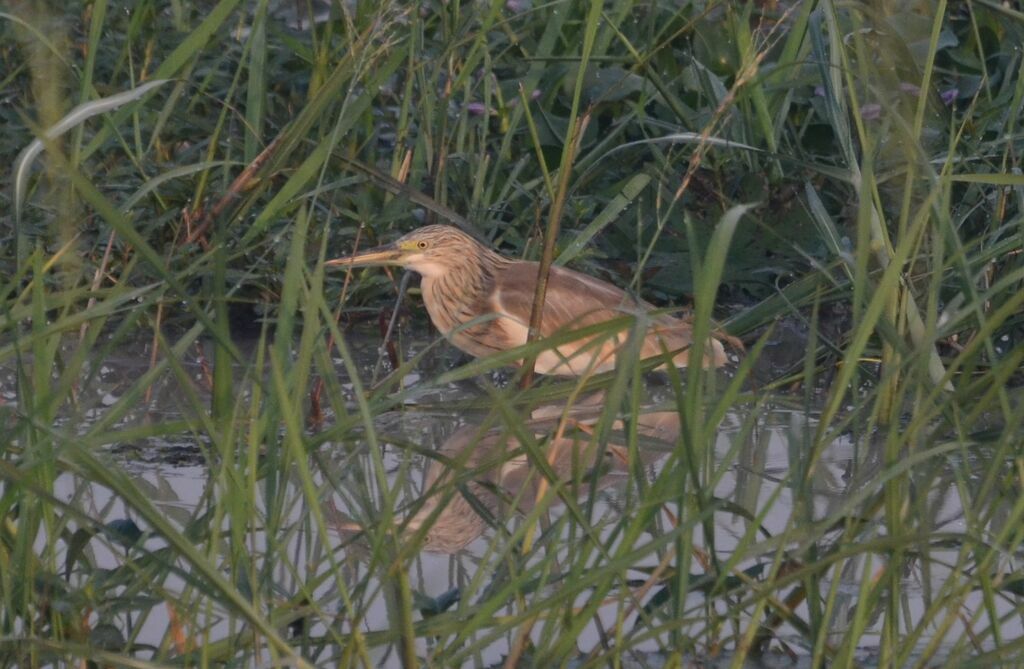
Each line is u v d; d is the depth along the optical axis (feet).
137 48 39.37
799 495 18.43
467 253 36.47
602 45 41.63
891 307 27.53
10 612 17.88
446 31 38.55
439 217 38.19
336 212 38.14
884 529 22.45
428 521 17.30
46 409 18.84
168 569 16.76
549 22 38.91
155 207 36.19
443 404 26.03
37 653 17.65
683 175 39.45
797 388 33.37
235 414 18.34
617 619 18.06
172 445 29.07
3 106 38.73
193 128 39.04
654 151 36.42
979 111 39.63
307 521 20.01
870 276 28.63
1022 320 31.53
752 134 37.96
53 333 19.13
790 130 41.09
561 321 35.53
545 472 17.78
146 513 16.08
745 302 39.65
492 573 20.74
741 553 17.70
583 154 41.16
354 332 38.27
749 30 40.73
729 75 42.63
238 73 33.76
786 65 26.12
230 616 18.44
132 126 37.91
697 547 22.25
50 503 17.40
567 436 22.84
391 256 36.37
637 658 19.27
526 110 29.60
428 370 35.86
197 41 29.14
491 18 35.47
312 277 19.44
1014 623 20.85
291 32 43.47
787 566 19.44
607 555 17.43
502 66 43.47
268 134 39.63
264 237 36.04
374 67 38.34
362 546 23.43
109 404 31.09
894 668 17.69
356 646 17.47
